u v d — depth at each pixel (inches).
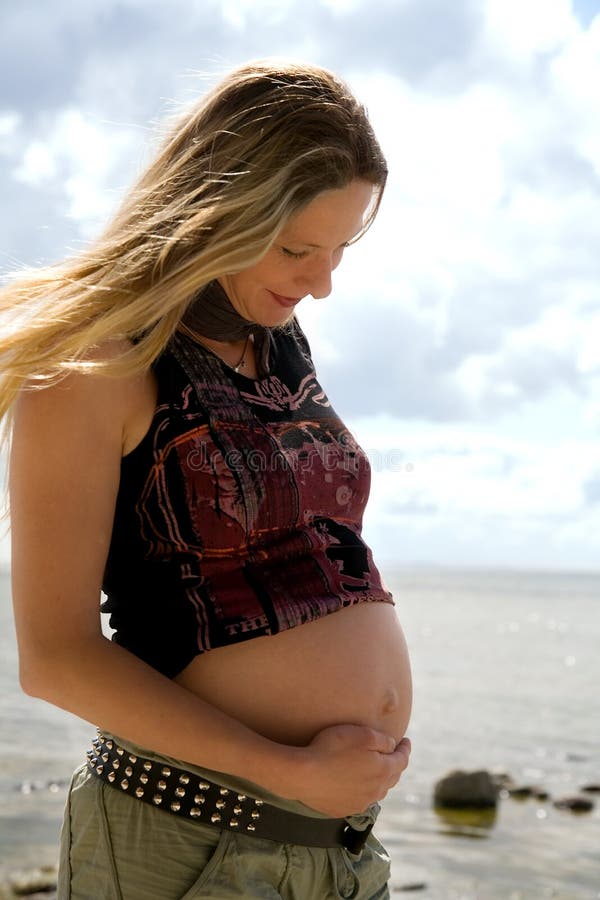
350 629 77.2
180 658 72.0
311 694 74.3
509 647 1568.7
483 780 438.9
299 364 83.7
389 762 73.4
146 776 71.5
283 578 74.7
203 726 67.4
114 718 66.8
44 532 66.5
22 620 67.1
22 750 489.7
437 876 333.4
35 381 68.5
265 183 69.8
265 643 73.5
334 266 77.5
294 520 76.0
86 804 73.7
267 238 69.6
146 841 70.9
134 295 69.6
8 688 725.3
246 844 71.4
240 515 72.6
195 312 75.6
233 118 71.7
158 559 72.7
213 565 72.6
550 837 391.2
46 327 68.9
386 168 76.1
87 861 72.8
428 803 438.9
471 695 889.5
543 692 926.4
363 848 79.5
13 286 72.7
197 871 70.7
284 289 74.9
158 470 71.2
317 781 70.0
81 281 70.9
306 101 72.1
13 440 68.8
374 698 77.1
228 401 74.7
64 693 66.7
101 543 68.4
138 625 73.7
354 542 80.0
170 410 71.7
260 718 73.1
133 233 71.4
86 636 66.7
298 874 73.0
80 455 67.5
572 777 519.8
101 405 68.5
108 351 69.7
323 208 72.1
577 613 3277.6
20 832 346.6
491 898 312.0
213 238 69.1
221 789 71.2
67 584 66.6
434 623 2327.8
